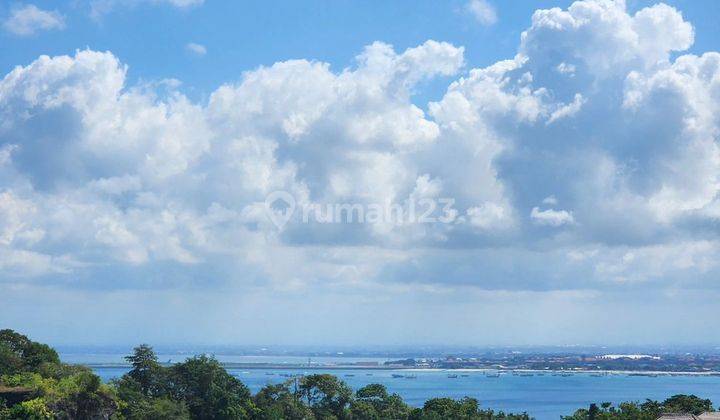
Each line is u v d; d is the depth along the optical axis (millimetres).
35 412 185500
